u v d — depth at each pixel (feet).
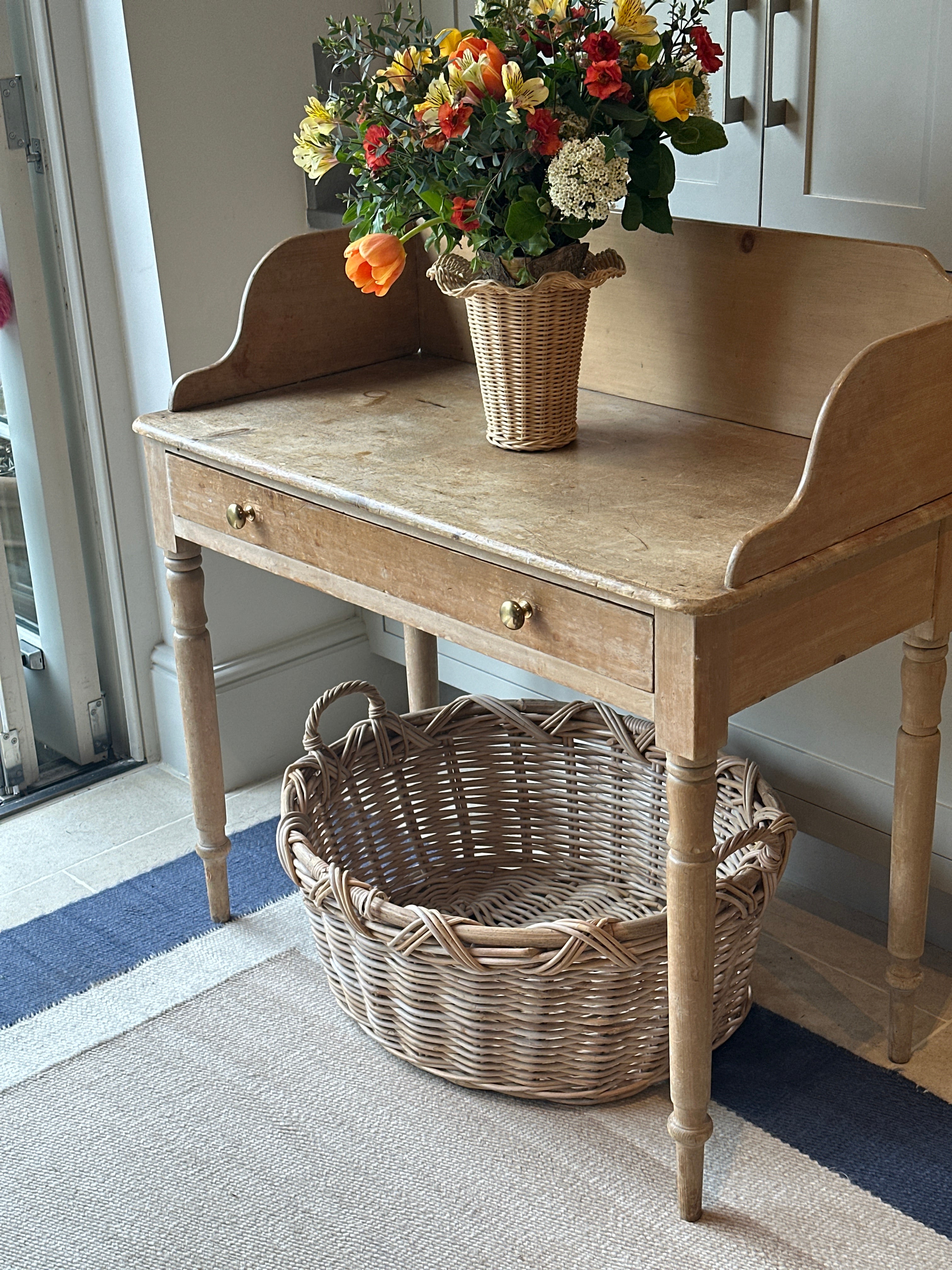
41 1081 6.17
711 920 4.80
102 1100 6.04
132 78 7.23
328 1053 6.29
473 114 5.01
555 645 4.78
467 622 5.10
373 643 9.22
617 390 6.45
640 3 4.99
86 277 7.83
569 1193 5.43
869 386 4.45
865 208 5.84
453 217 5.15
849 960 6.81
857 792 6.70
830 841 6.92
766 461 5.52
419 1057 6.01
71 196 7.66
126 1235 5.32
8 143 7.59
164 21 7.28
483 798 7.48
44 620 8.78
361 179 5.55
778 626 4.55
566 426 5.71
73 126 7.54
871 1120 5.76
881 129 5.69
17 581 8.93
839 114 5.82
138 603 8.67
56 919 7.41
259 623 8.67
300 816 6.31
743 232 5.71
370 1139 5.75
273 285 6.63
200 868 7.87
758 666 4.54
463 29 7.38
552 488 5.27
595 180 4.92
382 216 5.53
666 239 5.98
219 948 7.11
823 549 4.54
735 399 5.99
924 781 5.53
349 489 5.30
